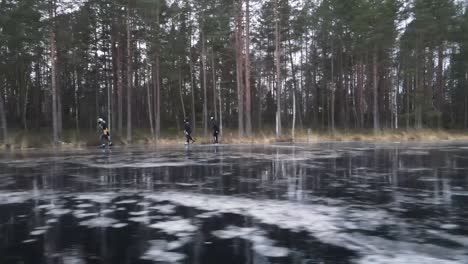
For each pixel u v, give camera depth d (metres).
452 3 38.53
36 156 16.23
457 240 3.90
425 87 43.78
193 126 37.62
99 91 44.47
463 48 41.19
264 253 3.56
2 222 4.86
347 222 4.68
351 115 51.16
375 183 7.80
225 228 4.47
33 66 40.91
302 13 34.66
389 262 3.28
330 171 9.80
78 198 6.46
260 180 8.38
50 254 3.61
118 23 29.84
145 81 45.06
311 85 50.91
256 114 50.88
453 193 6.63
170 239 4.05
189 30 35.28
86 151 19.50
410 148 19.66
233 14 29.83
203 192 6.95
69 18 26.77
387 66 42.41
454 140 32.78
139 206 5.77
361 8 34.66
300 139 30.28
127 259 3.45
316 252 3.57
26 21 25.14
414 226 4.46
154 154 16.52
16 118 42.72
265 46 40.94
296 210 5.37
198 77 48.19
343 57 45.03
